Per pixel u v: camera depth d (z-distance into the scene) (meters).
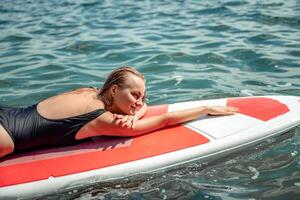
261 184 3.03
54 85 4.98
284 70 5.15
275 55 5.67
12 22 9.20
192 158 3.30
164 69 5.40
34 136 3.18
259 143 3.55
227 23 7.68
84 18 9.18
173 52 6.06
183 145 3.34
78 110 3.28
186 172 3.27
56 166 3.11
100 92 3.43
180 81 4.96
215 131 3.50
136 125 3.38
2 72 5.50
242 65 5.41
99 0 11.69
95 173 3.09
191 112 3.61
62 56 6.18
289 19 7.62
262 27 7.22
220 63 5.52
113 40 6.98
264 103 3.92
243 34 6.82
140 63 5.66
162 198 2.95
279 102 3.95
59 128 3.22
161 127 3.53
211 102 4.00
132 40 6.89
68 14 9.83
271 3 9.18
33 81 5.13
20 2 12.33
